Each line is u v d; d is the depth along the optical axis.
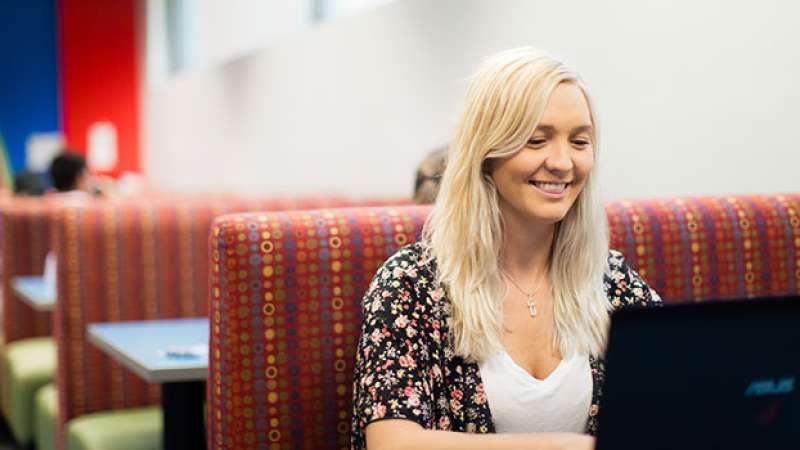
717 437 0.95
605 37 3.16
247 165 7.20
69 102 10.91
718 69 2.70
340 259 1.89
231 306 1.83
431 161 2.27
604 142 3.20
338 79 5.41
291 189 6.29
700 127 2.78
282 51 6.33
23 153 10.94
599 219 1.59
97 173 10.84
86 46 10.95
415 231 1.95
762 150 2.56
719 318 0.93
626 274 1.70
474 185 1.53
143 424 3.13
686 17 2.81
